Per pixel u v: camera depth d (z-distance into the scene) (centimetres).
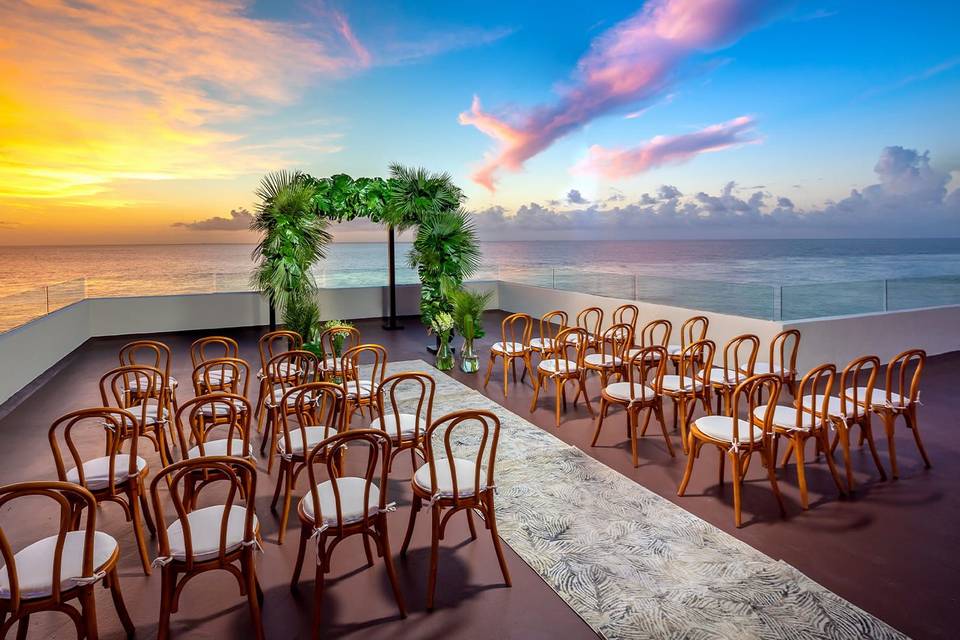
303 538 251
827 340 642
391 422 363
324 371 526
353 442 452
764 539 293
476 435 460
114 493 265
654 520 315
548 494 350
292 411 415
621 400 404
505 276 1228
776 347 618
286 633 225
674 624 226
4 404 564
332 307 1130
